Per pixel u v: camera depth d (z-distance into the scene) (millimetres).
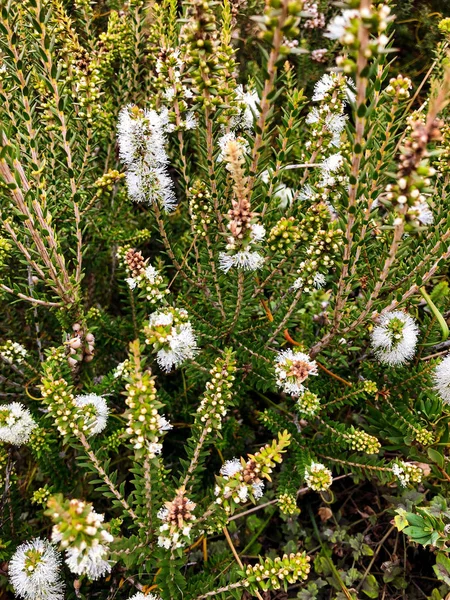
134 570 233
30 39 253
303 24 377
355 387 252
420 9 382
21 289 271
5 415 218
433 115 140
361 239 201
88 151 259
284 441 169
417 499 264
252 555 263
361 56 128
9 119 234
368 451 235
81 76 239
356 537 268
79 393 285
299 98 209
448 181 239
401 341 231
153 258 353
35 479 294
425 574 270
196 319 261
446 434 256
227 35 204
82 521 135
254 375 265
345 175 222
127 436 161
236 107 219
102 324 296
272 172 219
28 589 197
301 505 292
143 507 192
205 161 269
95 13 361
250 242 187
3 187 201
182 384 308
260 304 285
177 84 213
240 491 172
